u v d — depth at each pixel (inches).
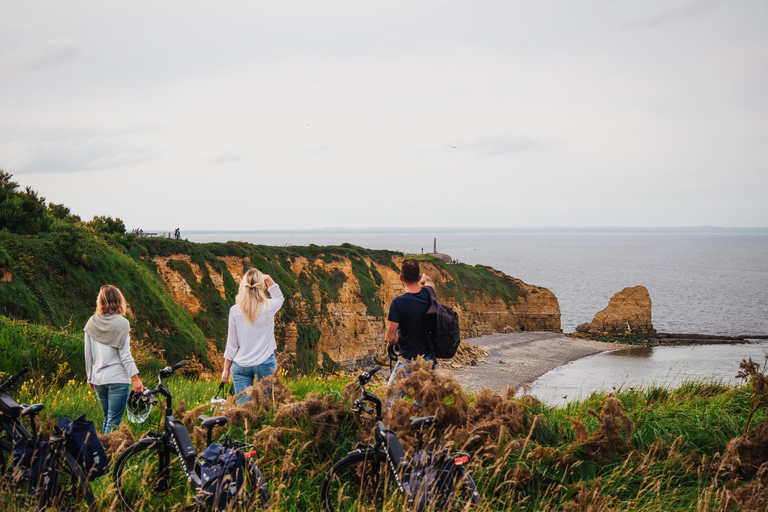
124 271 1135.6
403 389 240.8
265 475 212.2
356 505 191.9
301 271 2113.7
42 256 947.3
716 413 283.7
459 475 183.5
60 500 188.1
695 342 3154.5
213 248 1710.1
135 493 197.5
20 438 202.2
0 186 1020.5
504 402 245.0
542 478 223.0
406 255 3142.2
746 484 215.6
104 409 268.7
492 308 3299.7
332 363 2014.0
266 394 260.5
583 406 330.0
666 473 230.8
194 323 1354.6
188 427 236.8
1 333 491.5
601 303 5017.2
